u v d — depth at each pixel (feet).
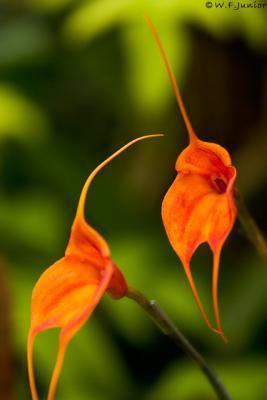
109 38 4.82
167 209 2.06
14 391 3.12
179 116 4.75
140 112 4.70
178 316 4.23
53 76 5.07
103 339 3.89
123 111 4.91
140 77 3.41
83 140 5.12
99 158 5.01
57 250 4.14
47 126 4.50
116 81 4.89
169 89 3.44
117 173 4.93
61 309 1.96
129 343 4.60
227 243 4.65
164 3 3.31
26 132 3.98
